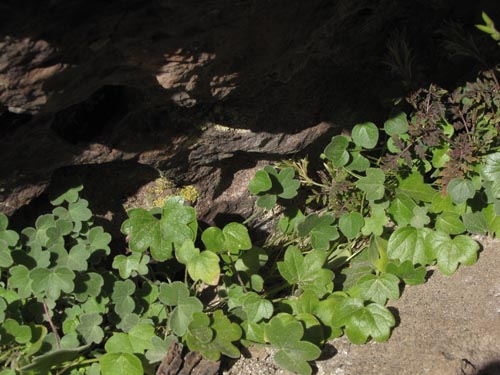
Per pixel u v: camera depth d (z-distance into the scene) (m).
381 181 0.53
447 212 0.54
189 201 0.55
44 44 0.37
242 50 0.44
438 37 0.56
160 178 0.54
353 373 0.47
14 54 0.36
